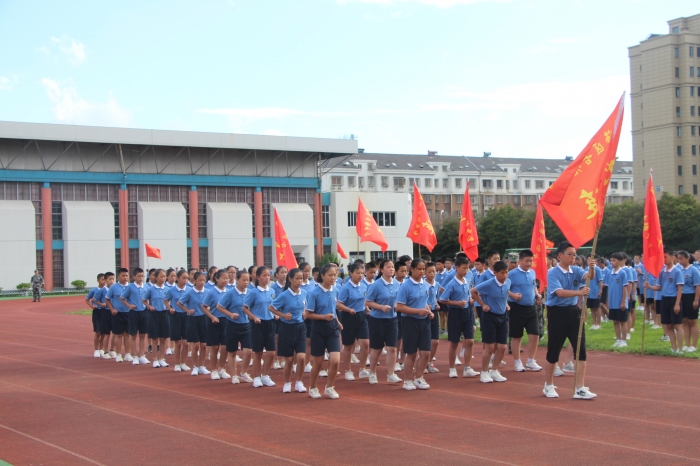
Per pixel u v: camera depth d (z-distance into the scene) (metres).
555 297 10.71
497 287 12.31
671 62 82.81
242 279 13.04
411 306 11.89
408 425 9.24
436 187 98.19
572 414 9.63
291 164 67.81
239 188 65.19
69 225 57.34
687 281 15.55
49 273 57.12
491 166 103.62
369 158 96.75
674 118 82.75
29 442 8.77
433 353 13.89
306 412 10.27
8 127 54.41
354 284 13.41
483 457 7.61
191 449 8.27
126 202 60.03
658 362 14.51
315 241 68.25
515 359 13.71
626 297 16.66
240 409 10.63
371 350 12.78
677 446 7.91
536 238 16.66
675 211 57.84
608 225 59.03
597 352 16.19
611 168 10.49
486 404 10.50
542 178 105.44
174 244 61.25
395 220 70.94
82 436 9.05
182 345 15.27
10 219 55.25
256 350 12.71
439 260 17.50
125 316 17.17
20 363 16.86
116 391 12.59
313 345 11.35
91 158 59.22
